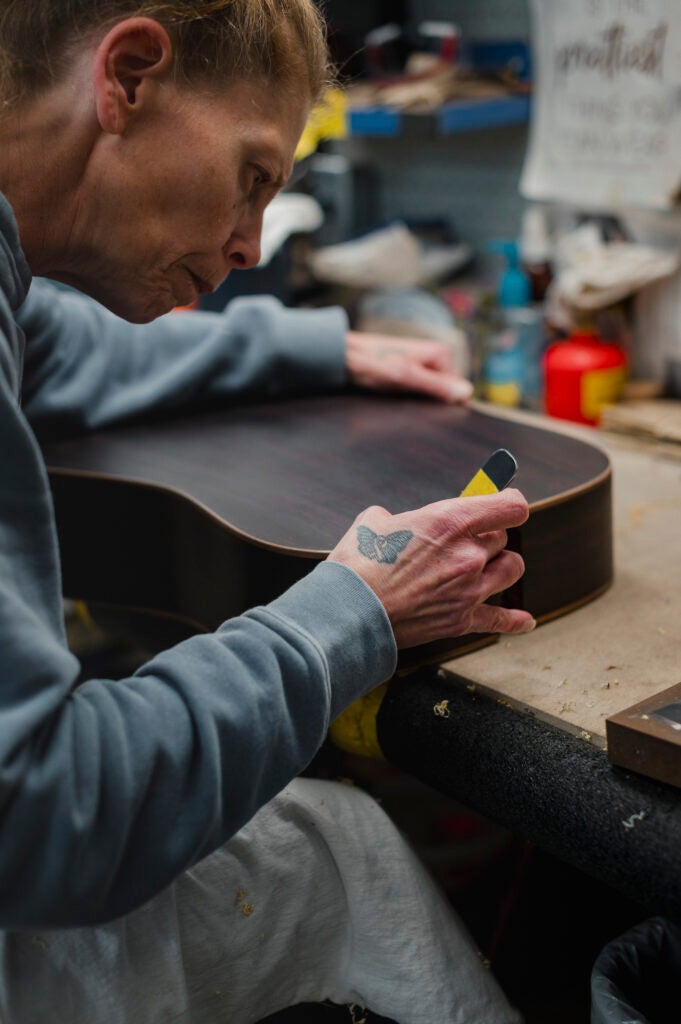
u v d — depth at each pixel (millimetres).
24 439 686
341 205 1934
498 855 1249
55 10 727
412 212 1937
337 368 1351
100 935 797
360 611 761
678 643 948
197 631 1152
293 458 1156
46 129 755
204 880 854
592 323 1573
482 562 811
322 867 908
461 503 823
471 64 1754
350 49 1757
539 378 1671
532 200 1724
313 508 1020
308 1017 967
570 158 1584
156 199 784
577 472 1043
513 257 1663
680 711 769
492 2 1714
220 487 1081
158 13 727
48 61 739
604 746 804
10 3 729
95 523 1158
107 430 1282
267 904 881
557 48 1545
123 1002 805
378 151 1939
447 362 1368
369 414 1295
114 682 707
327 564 793
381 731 916
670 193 1461
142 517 1120
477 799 843
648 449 1415
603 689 882
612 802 750
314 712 723
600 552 1028
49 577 705
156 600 1149
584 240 1600
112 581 1175
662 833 715
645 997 867
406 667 926
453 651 946
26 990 799
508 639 978
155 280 836
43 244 807
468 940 939
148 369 1310
